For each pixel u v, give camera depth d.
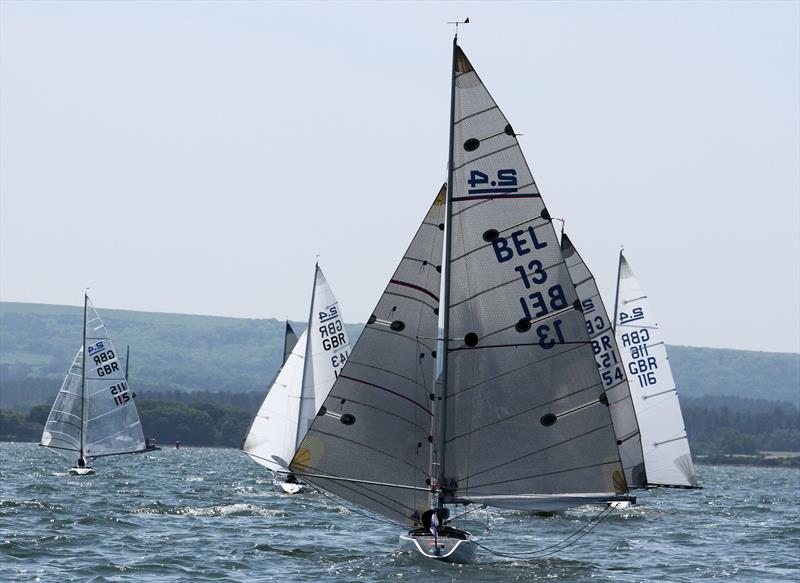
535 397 123.81
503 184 124.12
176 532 164.25
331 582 119.75
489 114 124.06
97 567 128.38
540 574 127.12
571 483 123.81
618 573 133.38
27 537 150.62
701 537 181.88
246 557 137.75
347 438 127.75
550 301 123.88
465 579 121.69
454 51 124.25
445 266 124.56
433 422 126.50
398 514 129.12
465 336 124.12
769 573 139.25
